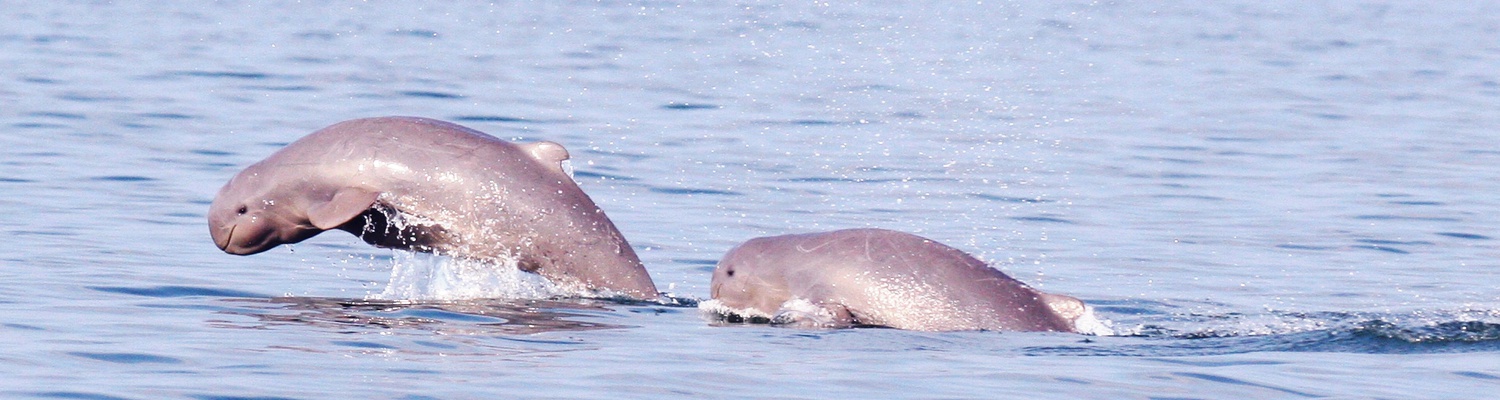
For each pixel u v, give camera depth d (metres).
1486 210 73.62
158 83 113.12
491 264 51.03
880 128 101.25
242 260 56.50
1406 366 38.84
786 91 120.81
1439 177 84.00
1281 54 165.50
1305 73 145.88
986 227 68.00
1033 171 84.56
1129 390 35.78
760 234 65.31
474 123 99.94
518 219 50.25
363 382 35.19
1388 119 111.44
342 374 36.09
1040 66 146.12
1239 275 58.00
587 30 173.62
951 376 37.06
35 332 41.03
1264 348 41.62
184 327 42.75
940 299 45.41
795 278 47.03
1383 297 53.94
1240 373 37.78
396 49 147.62
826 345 41.75
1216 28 197.75
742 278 47.88
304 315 45.69
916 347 41.38
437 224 50.28
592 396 34.22
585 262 50.78
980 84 130.25
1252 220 70.31
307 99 108.50
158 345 39.59
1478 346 41.56
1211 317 49.06
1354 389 36.03
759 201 73.31
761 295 47.59
